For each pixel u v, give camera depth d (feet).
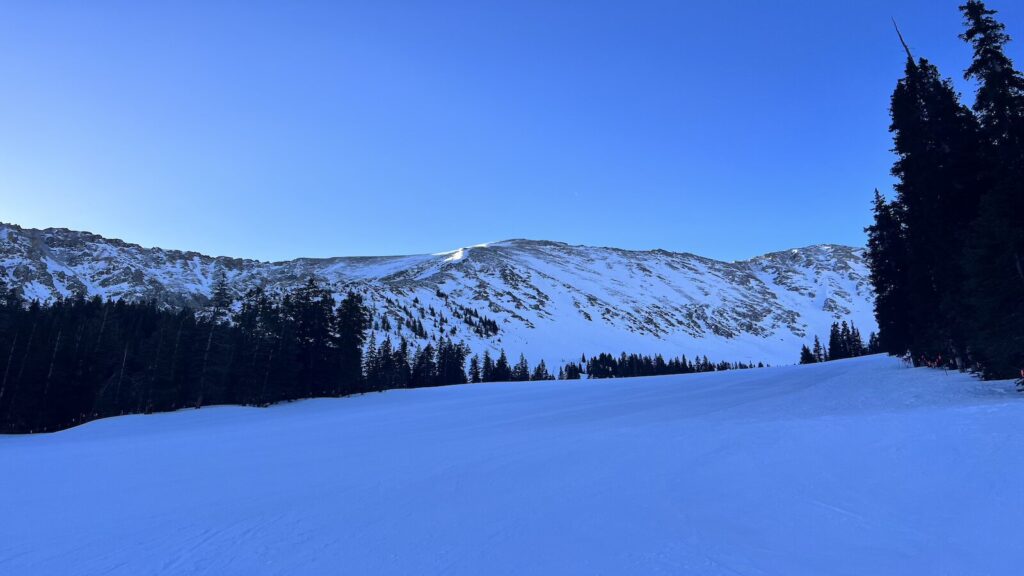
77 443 71.10
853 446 31.09
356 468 38.65
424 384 338.75
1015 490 20.72
